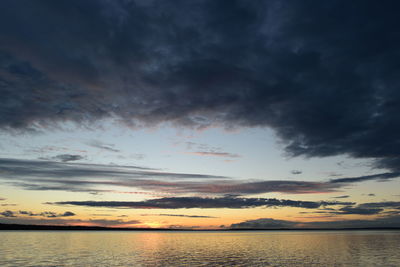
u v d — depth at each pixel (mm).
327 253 73062
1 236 169375
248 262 56750
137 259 60625
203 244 112688
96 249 83500
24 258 60375
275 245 105562
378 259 60156
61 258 60906
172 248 90500
